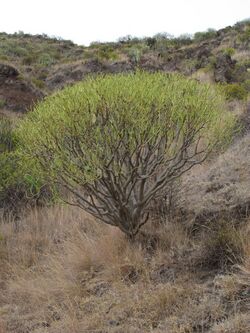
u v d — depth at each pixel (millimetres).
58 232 5816
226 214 4523
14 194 7031
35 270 4879
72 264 4512
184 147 4121
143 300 3521
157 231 4562
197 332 3021
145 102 3729
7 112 14758
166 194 4891
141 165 4113
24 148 4746
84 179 3971
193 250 4039
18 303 4332
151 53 29734
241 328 2816
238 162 5695
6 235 5965
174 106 3844
